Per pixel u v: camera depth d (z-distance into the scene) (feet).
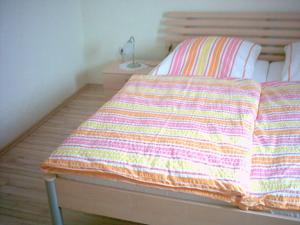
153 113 5.65
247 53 8.09
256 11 9.04
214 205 4.20
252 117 5.40
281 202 3.81
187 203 4.29
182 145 4.61
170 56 8.39
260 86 6.73
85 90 11.82
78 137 5.04
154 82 7.04
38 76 9.38
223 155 4.43
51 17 9.61
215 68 7.84
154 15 10.20
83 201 4.93
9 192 6.75
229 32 9.16
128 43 10.03
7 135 8.41
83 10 11.05
